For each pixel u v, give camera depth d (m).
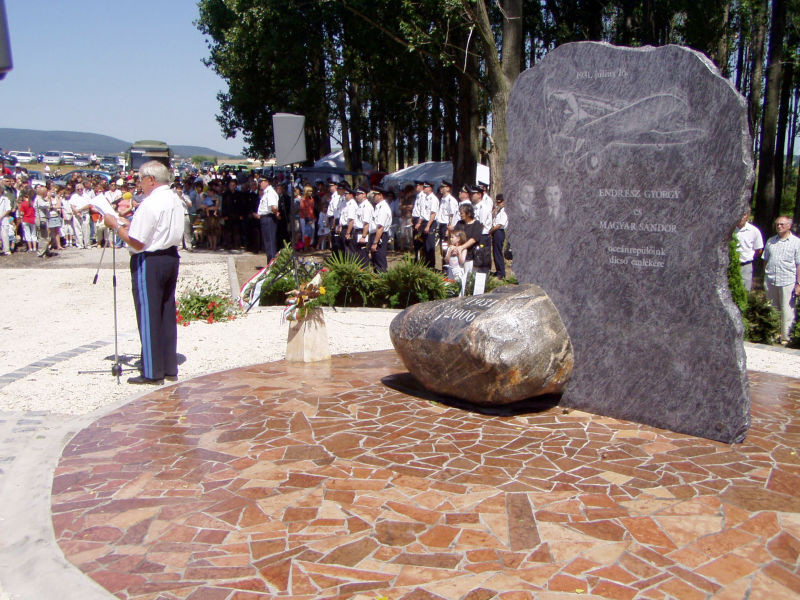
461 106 24.17
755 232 11.02
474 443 5.18
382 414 5.89
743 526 3.85
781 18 21.89
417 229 15.89
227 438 5.33
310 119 33.25
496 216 14.82
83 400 6.58
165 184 6.91
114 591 3.31
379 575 3.38
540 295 5.90
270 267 12.54
